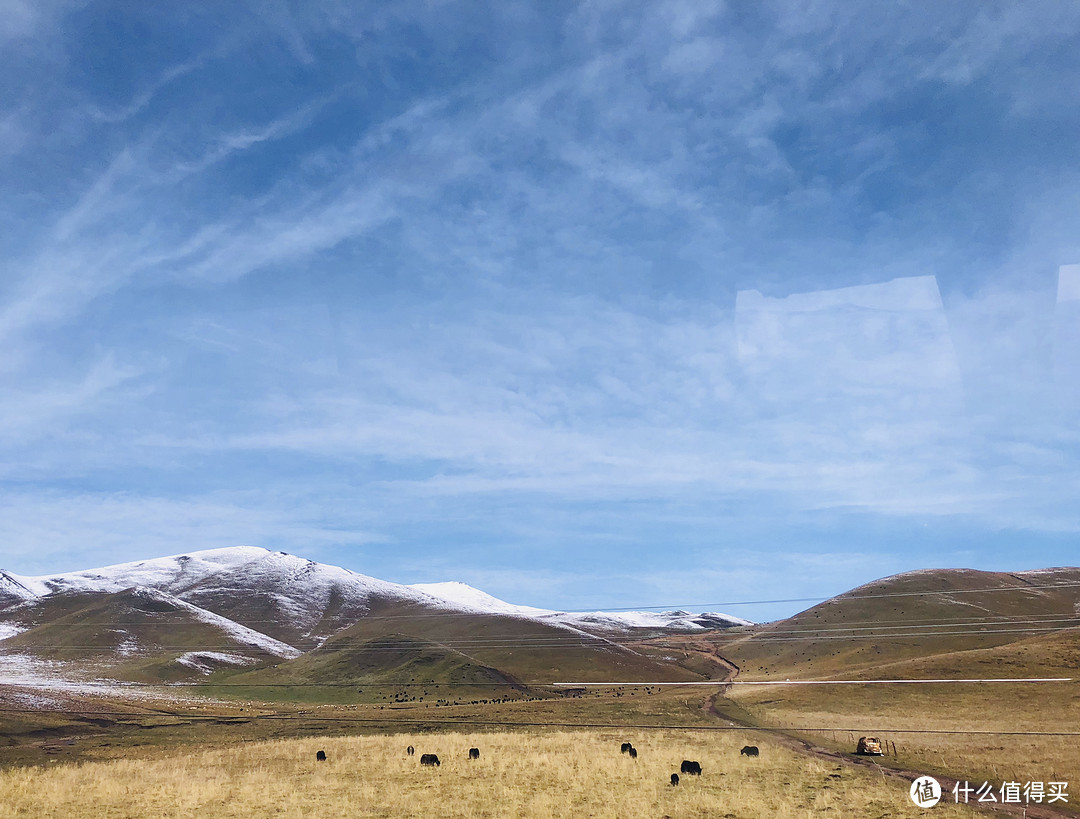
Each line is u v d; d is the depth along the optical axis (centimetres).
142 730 8344
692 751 5725
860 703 8238
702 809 3841
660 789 4325
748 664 17312
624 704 10062
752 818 3653
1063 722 6288
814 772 4816
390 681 15862
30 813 3984
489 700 12656
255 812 3956
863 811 3778
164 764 5753
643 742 6372
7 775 5212
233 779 5000
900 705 7869
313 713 10275
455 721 8788
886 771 4834
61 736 7819
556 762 5253
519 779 4709
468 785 4566
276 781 4844
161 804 4169
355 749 6341
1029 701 7262
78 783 4875
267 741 7369
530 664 18375
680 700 10312
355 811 3944
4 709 8519
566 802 4009
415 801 4156
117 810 4038
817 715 7912
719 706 9394
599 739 6600
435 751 6075
